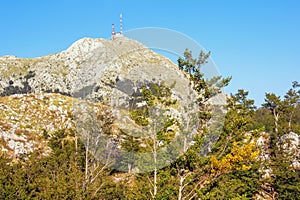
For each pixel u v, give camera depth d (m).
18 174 15.87
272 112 35.12
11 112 40.47
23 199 14.34
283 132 28.81
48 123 39.81
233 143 11.14
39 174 17.06
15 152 31.91
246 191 17.73
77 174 16.02
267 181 24.33
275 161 25.58
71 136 26.28
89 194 15.25
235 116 11.26
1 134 34.53
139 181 12.27
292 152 26.98
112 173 17.16
